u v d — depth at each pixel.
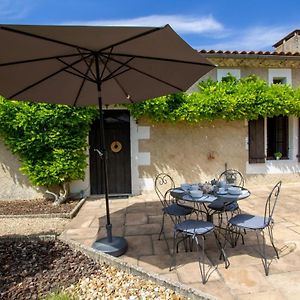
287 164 9.03
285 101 8.27
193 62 3.71
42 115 7.09
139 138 8.22
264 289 3.18
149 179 8.30
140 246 4.50
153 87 4.82
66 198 7.73
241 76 8.82
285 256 3.99
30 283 3.38
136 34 2.90
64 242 4.66
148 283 3.38
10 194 7.79
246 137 8.72
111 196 8.19
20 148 7.32
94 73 4.35
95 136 8.25
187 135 8.43
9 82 3.99
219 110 8.10
